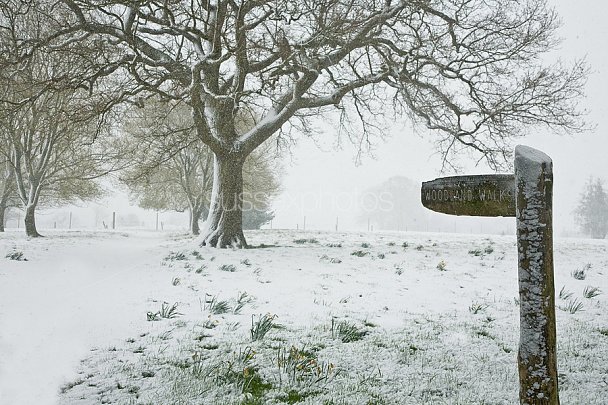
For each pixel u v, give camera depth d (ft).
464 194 8.74
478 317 19.74
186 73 50.19
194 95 44.06
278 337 16.17
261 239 71.31
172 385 11.84
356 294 24.27
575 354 14.76
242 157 53.01
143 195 121.39
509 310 21.09
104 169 91.30
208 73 50.67
